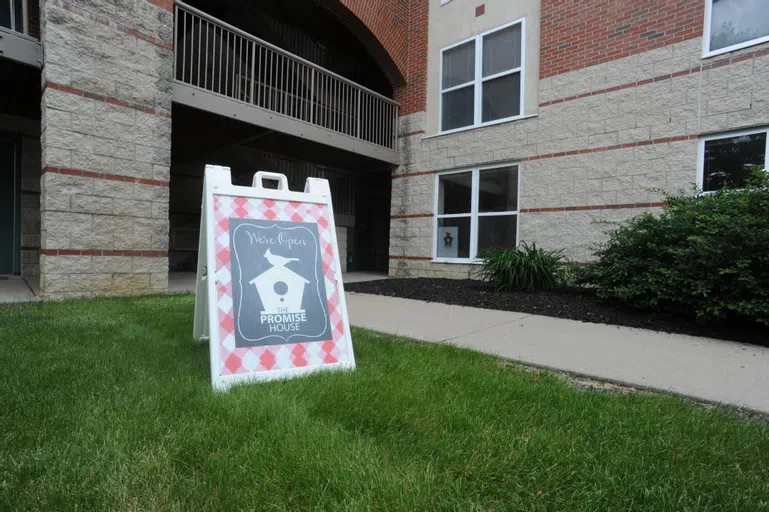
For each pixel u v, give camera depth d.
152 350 3.35
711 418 2.38
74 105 5.77
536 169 8.23
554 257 7.19
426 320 5.21
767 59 5.94
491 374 3.00
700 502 1.63
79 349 3.30
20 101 7.37
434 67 10.16
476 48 9.32
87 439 1.94
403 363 3.18
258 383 2.69
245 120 7.73
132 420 2.12
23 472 1.68
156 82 6.55
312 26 11.48
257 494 1.61
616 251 5.73
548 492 1.67
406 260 10.48
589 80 7.59
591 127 7.55
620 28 7.25
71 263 5.81
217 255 2.95
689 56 6.57
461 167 9.47
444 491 1.65
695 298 4.69
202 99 7.19
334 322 3.22
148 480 1.67
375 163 10.87
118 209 6.20
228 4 10.45
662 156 6.79
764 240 4.16
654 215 6.41
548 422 2.26
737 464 1.89
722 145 6.32
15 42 5.70
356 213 14.56
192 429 2.06
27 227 8.18
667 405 2.56
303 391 2.58
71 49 5.73
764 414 2.55
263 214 3.25
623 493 1.67
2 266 7.99
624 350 3.90
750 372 3.30
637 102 7.05
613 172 7.28
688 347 3.99
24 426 2.03
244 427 2.10
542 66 8.19
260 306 2.98
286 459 1.82
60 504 1.52
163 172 6.64
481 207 9.19
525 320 5.20
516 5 8.71
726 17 6.32
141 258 6.45
